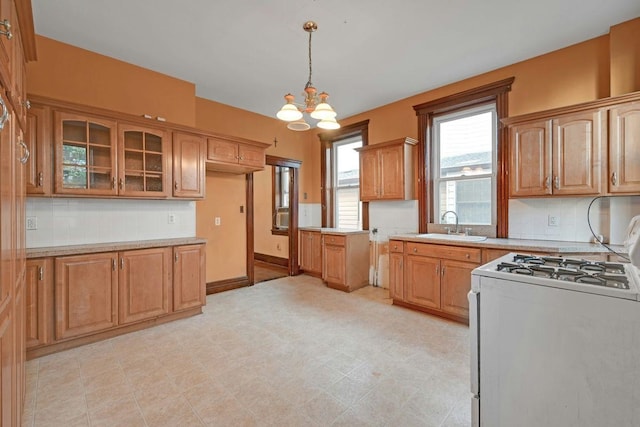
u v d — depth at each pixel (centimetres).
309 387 201
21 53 176
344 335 282
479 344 140
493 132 353
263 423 168
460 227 373
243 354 246
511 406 132
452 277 314
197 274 330
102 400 187
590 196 263
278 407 181
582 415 117
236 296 410
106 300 268
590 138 256
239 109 465
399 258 363
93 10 238
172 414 175
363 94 412
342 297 405
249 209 469
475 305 141
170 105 353
